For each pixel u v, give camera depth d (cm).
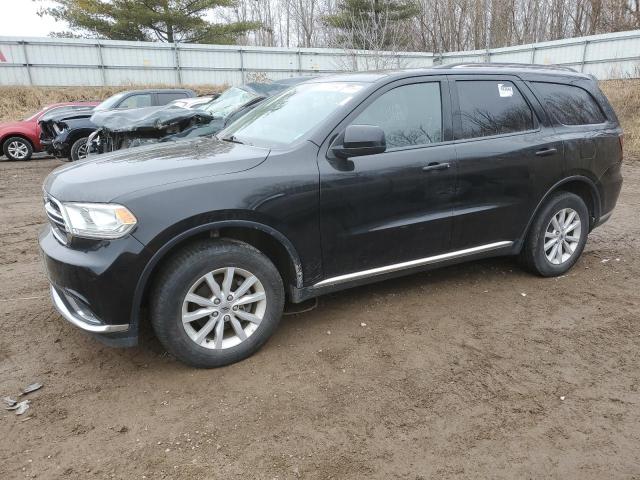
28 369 325
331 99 384
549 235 460
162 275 302
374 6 2598
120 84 2420
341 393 302
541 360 338
